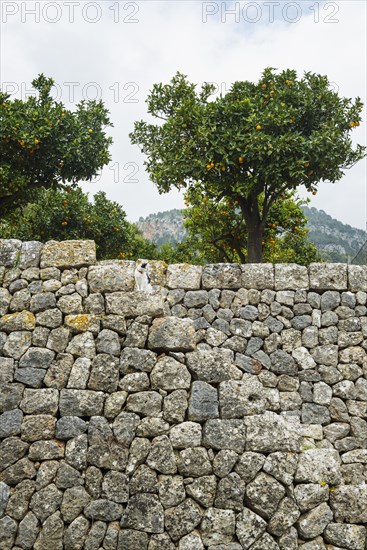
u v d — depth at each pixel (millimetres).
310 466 5773
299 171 11688
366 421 7793
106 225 19625
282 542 5547
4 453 5914
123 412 5938
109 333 6250
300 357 8039
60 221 18641
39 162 14555
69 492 5750
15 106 14414
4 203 15227
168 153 13969
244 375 7844
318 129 13078
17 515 5742
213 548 5488
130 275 6789
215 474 5684
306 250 21547
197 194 16344
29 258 6844
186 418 5895
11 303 6676
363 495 5797
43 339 6395
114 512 5656
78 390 6074
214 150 12203
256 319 8172
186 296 8164
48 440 5945
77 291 6637
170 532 5547
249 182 12227
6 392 6148
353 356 8055
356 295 8297
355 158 12773
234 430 5785
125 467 5766
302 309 8211
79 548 5613
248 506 5637
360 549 5664
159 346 6086
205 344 7961
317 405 7844
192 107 12953
